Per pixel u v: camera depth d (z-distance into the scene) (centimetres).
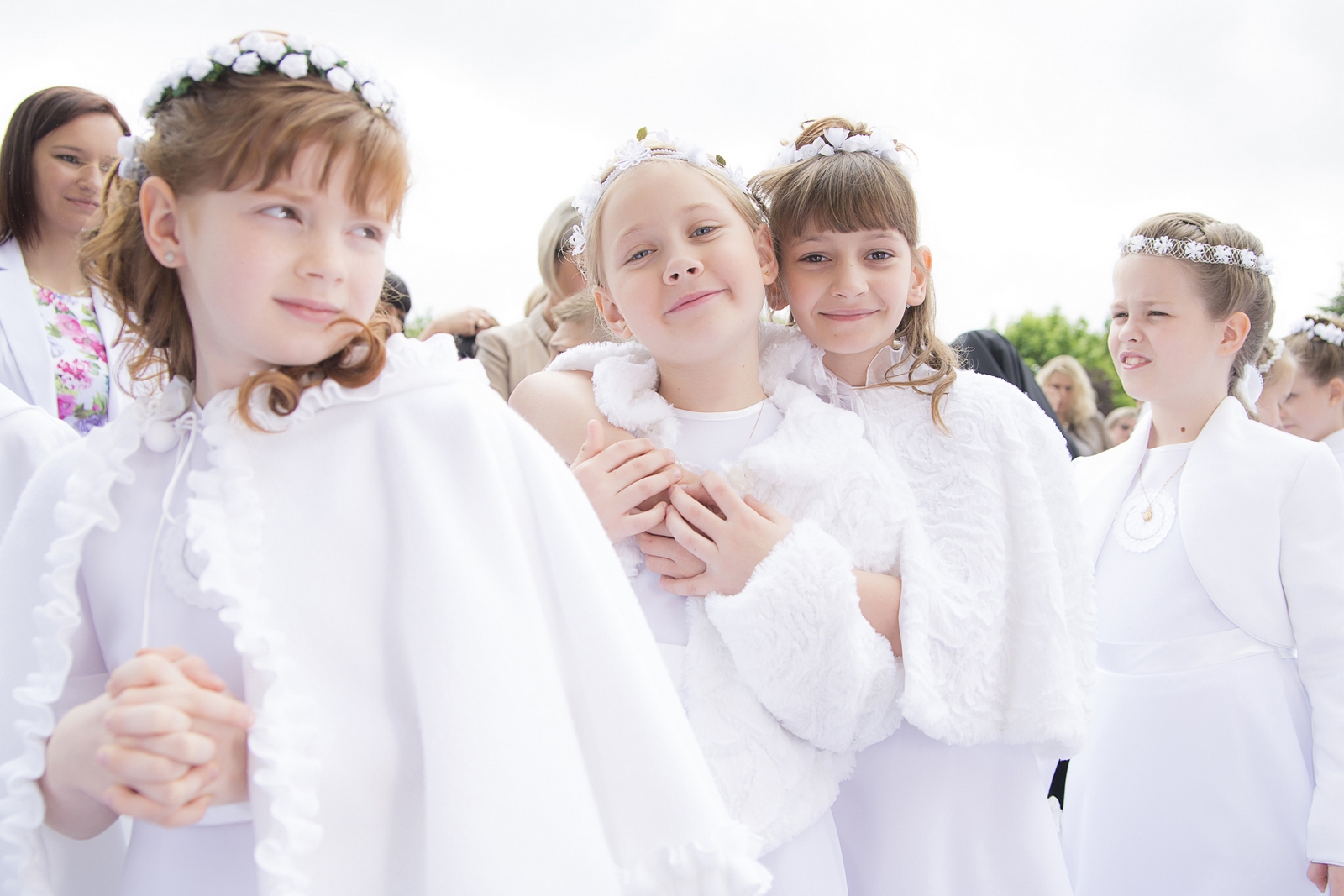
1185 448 221
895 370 175
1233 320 217
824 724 139
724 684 139
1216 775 196
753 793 134
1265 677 198
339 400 101
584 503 110
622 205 147
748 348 157
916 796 156
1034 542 158
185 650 94
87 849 110
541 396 163
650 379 162
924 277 172
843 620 134
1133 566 217
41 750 93
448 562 93
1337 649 192
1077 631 163
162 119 100
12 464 158
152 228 100
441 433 101
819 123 174
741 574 139
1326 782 188
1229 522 204
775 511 146
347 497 97
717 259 143
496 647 92
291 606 93
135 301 110
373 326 109
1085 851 211
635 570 149
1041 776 168
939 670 148
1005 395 169
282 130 91
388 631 96
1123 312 225
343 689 93
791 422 153
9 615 105
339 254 97
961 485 160
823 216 159
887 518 150
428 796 88
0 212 225
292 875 83
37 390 217
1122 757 206
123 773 80
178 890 98
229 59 97
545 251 334
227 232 93
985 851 157
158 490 104
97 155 228
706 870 95
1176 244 215
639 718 98
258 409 98
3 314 216
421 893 91
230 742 88
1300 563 198
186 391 107
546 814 88
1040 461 167
